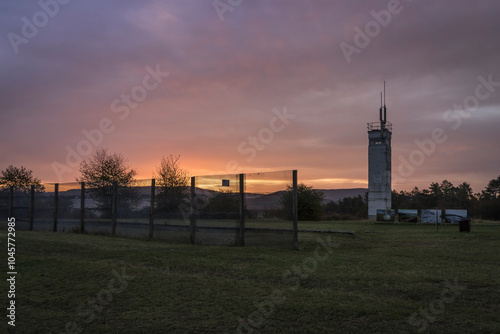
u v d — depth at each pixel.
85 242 16.61
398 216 42.06
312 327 6.04
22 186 25.75
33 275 9.76
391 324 6.12
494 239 20.19
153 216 18.98
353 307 6.91
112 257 12.68
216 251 14.01
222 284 8.70
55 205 23.75
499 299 7.58
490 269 10.86
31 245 15.28
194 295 7.85
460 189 84.50
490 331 5.82
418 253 14.36
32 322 6.41
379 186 56.47
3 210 26.97
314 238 19.12
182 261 11.75
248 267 10.88
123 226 20.23
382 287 8.54
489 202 63.75
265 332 5.88
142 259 12.23
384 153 56.44
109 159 38.00
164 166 37.88
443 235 22.88
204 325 6.17
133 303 7.36
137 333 5.89
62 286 8.67
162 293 8.02
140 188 19.70
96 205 21.64
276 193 15.30
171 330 5.99
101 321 6.43
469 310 6.84
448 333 5.74
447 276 9.72
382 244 17.72
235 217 16.27
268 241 15.34
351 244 17.33
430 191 85.62
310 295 7.78
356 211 101.00
